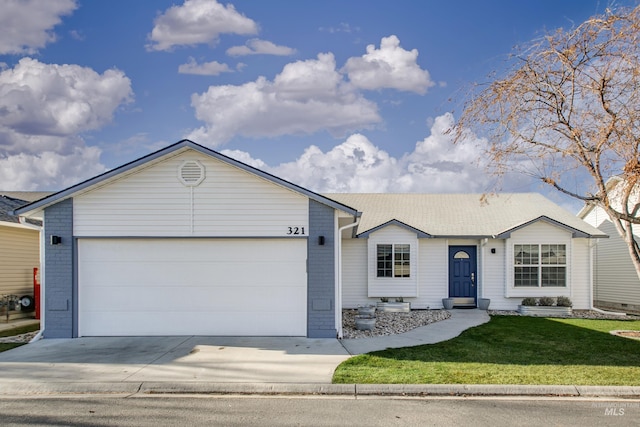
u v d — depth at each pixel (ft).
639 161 36.01
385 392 25.64
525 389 25.59
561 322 50.24
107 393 25.63
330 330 39.29
